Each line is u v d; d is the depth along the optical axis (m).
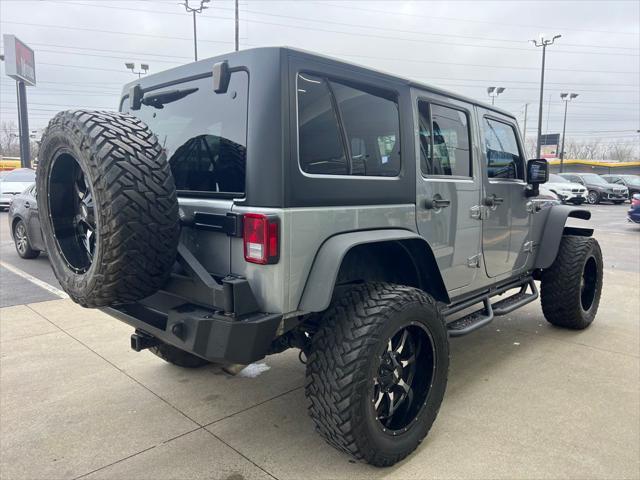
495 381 3.59
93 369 3.78
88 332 4.61
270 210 2.16
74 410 3.14
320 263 2.29
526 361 3.99
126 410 3.15
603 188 24.17
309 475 2.48
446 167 3.27
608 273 7.57
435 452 2.68
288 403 3.27
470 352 4.20
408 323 2.50
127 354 4.09
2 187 16.05
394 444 2.49
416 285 3.07
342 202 2.43
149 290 2.31
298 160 2.22
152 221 2.12
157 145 2.25
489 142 3.78
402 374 2.65
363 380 2.30
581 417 3.05
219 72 2.26
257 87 2.21
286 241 2.18
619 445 2.74
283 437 2.84
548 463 2.57
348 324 2.35
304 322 2.71
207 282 2.22
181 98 2.71
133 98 3.08
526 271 4.43
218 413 3.12
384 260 3.00
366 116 2.62
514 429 2.91
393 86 2.82
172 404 3.23
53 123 2.33
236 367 3.75
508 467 2.54
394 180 2.75
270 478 2.46
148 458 2.63
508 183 3.94
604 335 4.65
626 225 14.97
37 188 2.59
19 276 6.92
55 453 2.67
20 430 2.89
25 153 27.64
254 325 2.12
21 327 4.74
